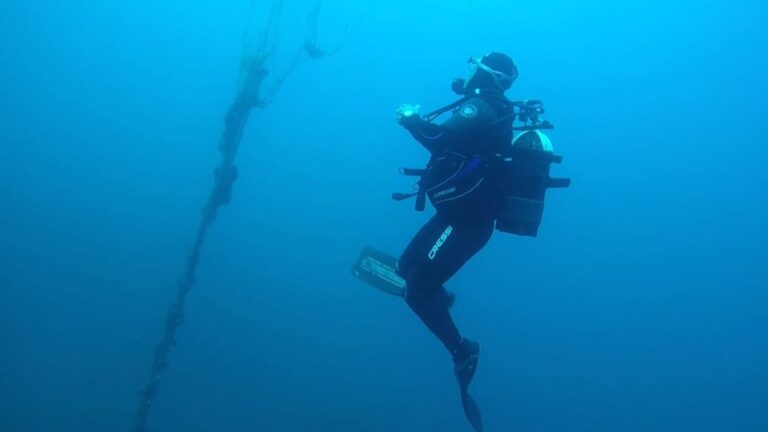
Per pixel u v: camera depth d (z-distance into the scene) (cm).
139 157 3475
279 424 1238
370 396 1502
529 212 314
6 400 1067
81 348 1316
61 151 3094
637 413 2095
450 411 1579
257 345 1592
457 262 326
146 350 1377
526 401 1906
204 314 1681
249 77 898
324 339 1772
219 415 1214
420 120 306
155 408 1174
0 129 3091
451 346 341
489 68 335
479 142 312
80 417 1072
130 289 1669
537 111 335
